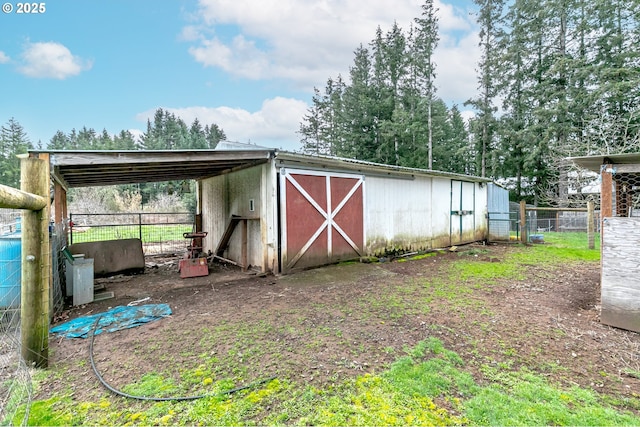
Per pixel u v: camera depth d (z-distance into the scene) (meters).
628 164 3.26
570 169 13.40
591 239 8.56
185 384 2.09
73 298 3.89
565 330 3.02
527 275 5.43
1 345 2.59
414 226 8.22
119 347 2.67
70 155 3.60
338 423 1.70
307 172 5.95
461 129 26.53
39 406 1.87
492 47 18.36
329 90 28.19
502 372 2.25
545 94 16.23
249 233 6.27
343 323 3.20
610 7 14.30
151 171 5.89
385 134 20.03
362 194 6.96
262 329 3.04
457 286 4.72
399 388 2.03
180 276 5.57
